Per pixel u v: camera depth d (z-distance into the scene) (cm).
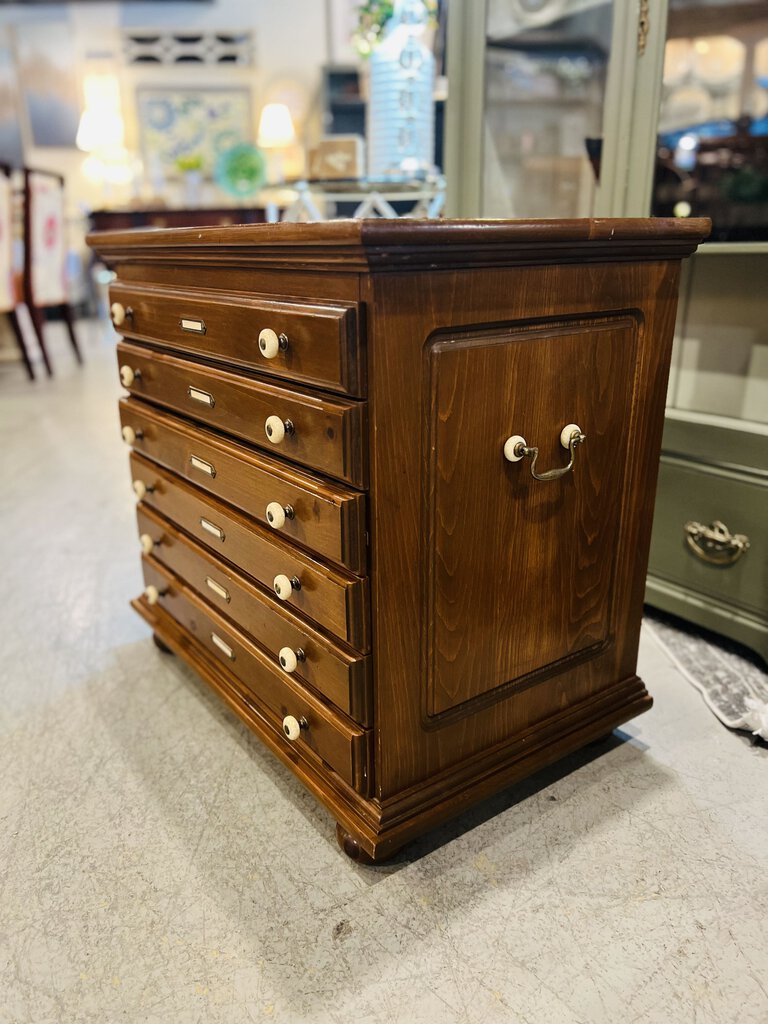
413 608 89
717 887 93
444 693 96
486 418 87
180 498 124
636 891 93
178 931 89
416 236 72
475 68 166
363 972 83
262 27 642
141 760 119
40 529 215
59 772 117
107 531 214
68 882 96
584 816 105
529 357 89
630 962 84
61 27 640
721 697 131
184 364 112
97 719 130
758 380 150
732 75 165
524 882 94
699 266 155
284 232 77
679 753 118
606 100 150
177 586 134
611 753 118
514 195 178
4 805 110
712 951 85
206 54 647
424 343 79
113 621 165
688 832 102
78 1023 78
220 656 125
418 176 220
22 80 655
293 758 106
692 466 141
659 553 151
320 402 83
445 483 86
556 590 104
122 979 83
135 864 99
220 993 81
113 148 588
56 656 151
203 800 110
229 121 663
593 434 99
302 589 95
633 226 88
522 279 85
